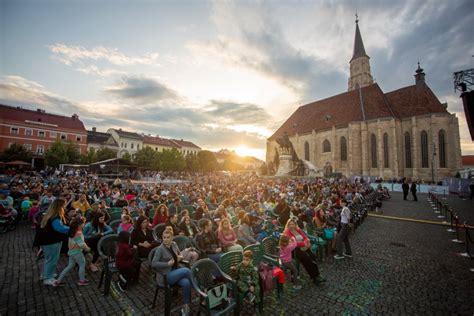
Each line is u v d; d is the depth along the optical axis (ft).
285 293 18.24
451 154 142.10
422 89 166.30
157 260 16.05
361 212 44.16
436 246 30.04
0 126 169.68
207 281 15.31
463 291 18.19
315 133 203.62
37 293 17.65
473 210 55.11
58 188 49.21
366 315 15.20
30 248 27.68
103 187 54.29
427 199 79.97
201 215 33.19
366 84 225.35
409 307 16.05
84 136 212.84
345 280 20.39
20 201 42.39
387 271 22.22
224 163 378.94
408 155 159.84
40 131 187.73
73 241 18.89
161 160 211.41
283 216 30.89
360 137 172.35
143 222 21.74
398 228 40.04
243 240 24.00
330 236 27.07
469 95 40.11
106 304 16.43
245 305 16.49
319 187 68.44
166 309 14.57
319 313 15.44
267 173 170.30
